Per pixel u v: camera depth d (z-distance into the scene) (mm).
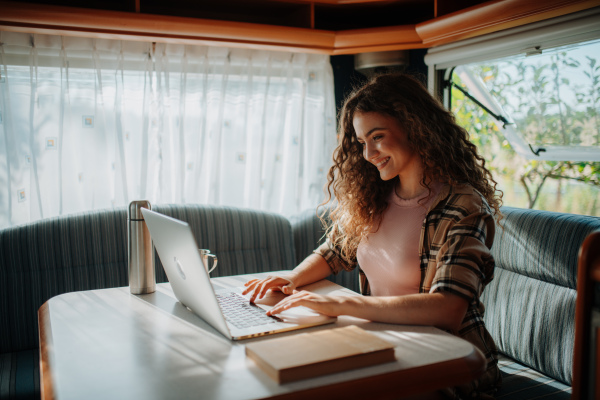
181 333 1293
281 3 2779
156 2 2775
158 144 2730
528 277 2104
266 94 2926
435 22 2527
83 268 2385
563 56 2369
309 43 2750
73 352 1172
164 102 2750
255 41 2652
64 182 2590
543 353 1947
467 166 1686
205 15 2949
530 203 2910
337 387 957
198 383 983
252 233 2715
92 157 2643
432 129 1626
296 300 1388
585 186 2613
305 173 3166
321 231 2844
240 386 962
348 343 1086
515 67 2613
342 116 1863
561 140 2570
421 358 1080
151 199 2789
